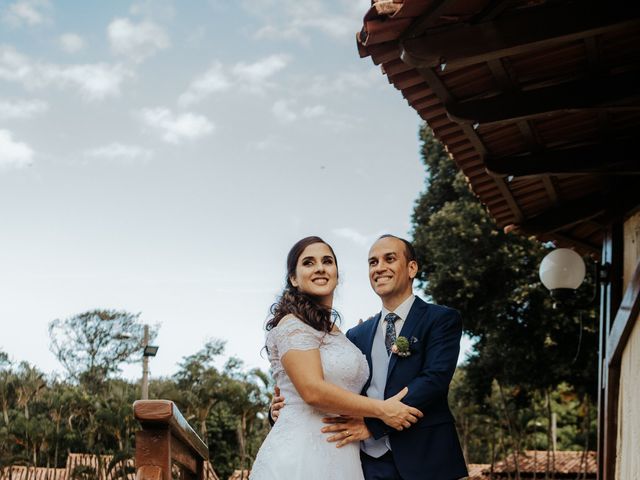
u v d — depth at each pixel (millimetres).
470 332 19578
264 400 28219
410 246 3932
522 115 4398
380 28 3729
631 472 5363
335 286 3707
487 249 18906
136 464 2818
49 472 28141
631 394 5480
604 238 6633
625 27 3656
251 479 3525
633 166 5262
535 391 22234
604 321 6387
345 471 3471
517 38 3672
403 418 3492
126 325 56562
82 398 28359
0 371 34375
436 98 4734
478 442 29406
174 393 28797
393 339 3799
